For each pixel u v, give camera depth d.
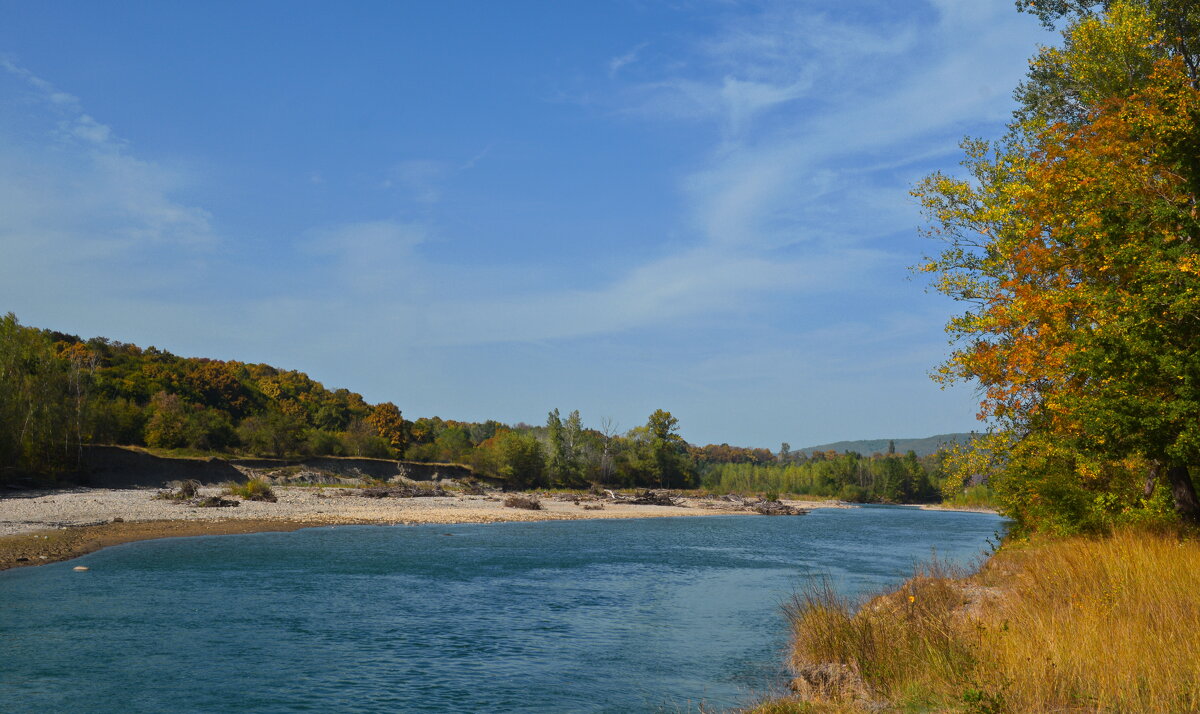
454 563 31.72
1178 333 17.67
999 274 26.53
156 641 16.14
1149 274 17.78
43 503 49.97
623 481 138.38
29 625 17.20
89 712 11.51
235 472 86.56
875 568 32.94
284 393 140.25
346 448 109.19
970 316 25.50
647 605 22.59
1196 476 23.78
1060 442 21.78
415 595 23.36
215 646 15.91
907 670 10.19
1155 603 10.98
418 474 107.06
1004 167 28.28
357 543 38.59
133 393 104.31
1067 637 9.33
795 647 14.50
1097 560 14.84
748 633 18.44
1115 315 19.08
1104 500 22.00
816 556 38.50
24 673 13.45
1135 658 8.38
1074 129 25.42
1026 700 7.57
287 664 14.73
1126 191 20.34
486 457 118.06
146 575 25.00
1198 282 16.61
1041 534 24.95
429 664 15.05
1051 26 30.80
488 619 19.94
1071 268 23.28
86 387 80.44
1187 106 19.11
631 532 54.31
